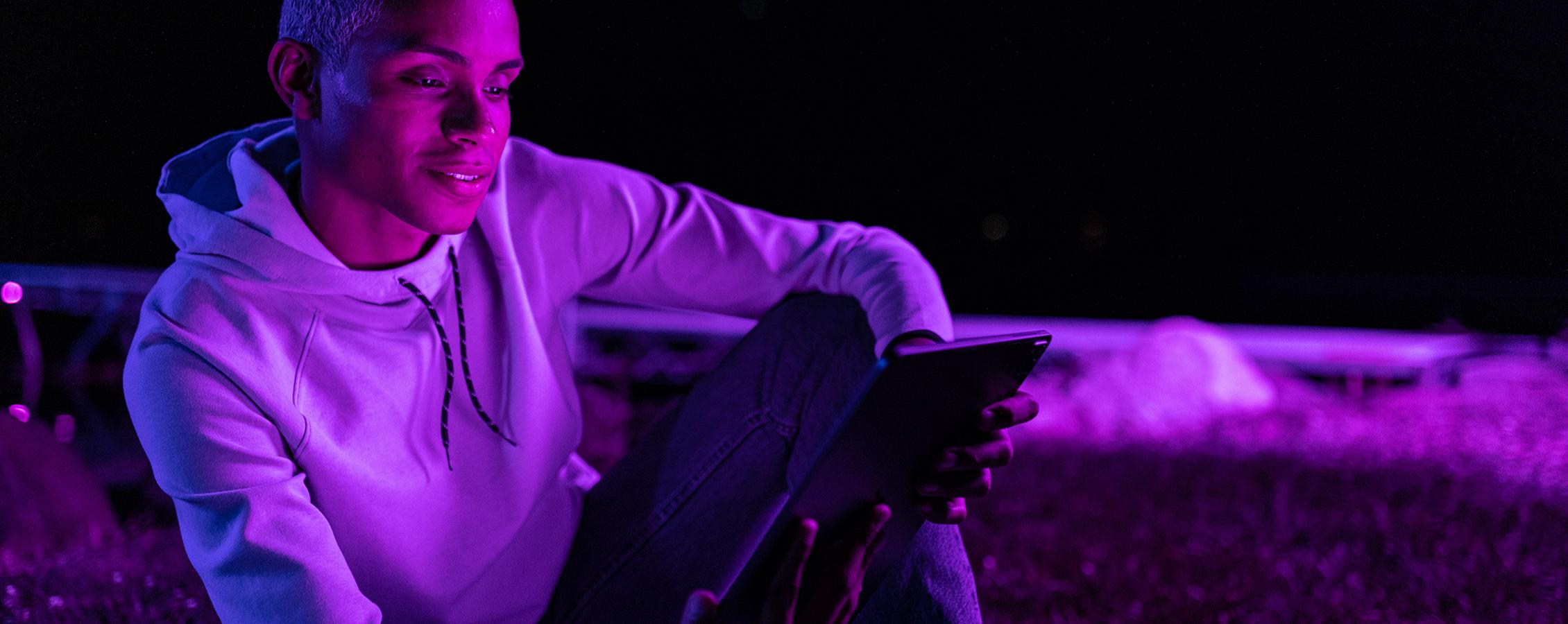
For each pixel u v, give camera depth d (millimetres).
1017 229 12227
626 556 1877
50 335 5500
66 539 3289
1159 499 3898
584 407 5105
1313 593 2967
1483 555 3111
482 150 1499
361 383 1606
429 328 1684
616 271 1938
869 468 1378
